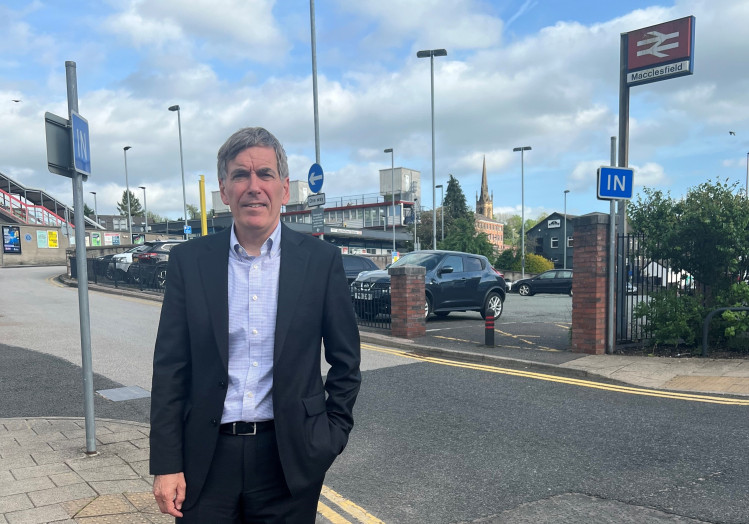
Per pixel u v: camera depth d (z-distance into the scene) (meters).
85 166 4.36
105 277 22.27
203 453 1.70
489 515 3.40
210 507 1.72
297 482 1.72
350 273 15.36
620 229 10.13
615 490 3.72
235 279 1.79
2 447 4.36
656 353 8.61
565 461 4.29
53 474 3.79
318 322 1.82
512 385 6.88
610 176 8.59
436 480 3.98
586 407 5.82
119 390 6.56
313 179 14.00
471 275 13.35
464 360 8.61
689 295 9.05
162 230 66.25
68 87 4.20
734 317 8.25
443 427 5.20
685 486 3.75
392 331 10.66
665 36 9.43
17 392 6.43
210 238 1.85
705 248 8.83
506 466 4.21
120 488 3.55
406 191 77.50
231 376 1.74
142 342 9.63
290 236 1.88
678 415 5.44
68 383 6.84
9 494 3.44
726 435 4.78
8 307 14.48
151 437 1.70
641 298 9.30
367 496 3.72
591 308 8.64
